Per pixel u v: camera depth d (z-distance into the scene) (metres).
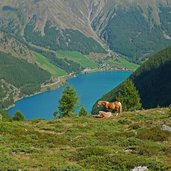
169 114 57.62
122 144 34.38
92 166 25.58
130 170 24.77
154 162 25.66
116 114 62.97
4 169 24.22
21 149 30.89
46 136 39.12
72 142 36.03
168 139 36.16
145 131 38.84
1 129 39.81
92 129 48.97
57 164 26.23
